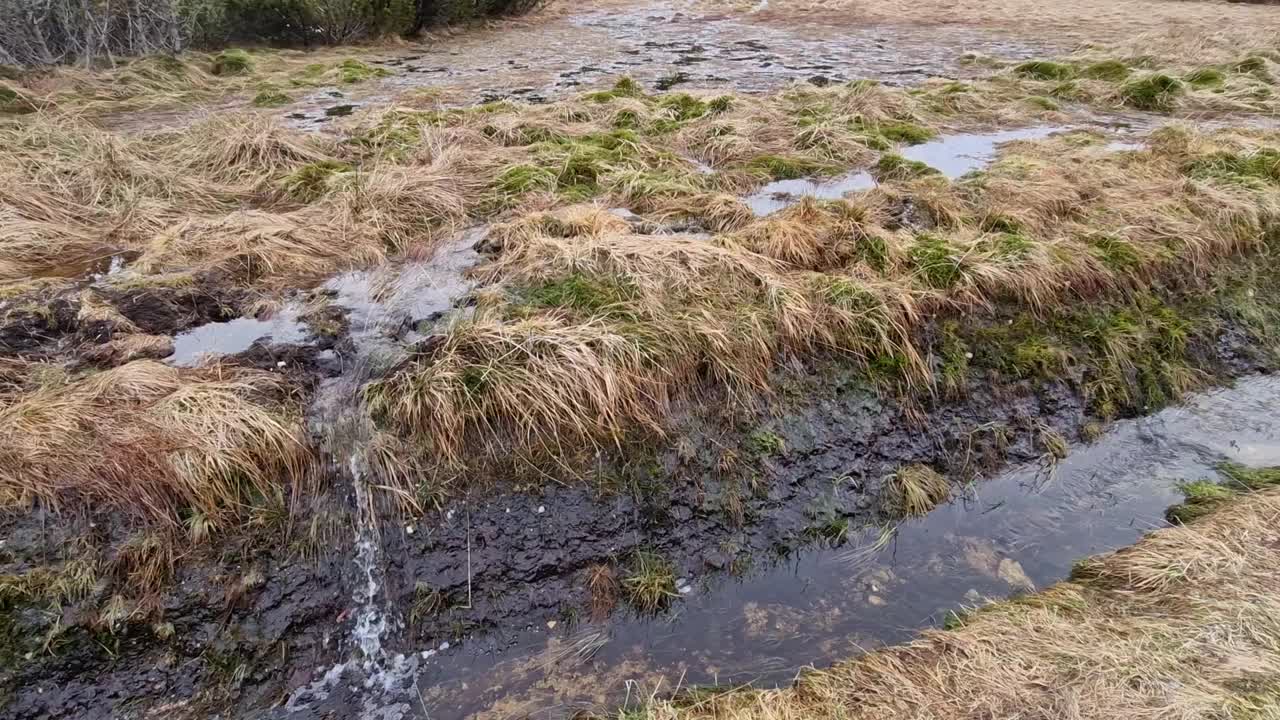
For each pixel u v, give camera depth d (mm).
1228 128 8641
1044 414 5121
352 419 4109
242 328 4836
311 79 10711
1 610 3309
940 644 3551
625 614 3986
